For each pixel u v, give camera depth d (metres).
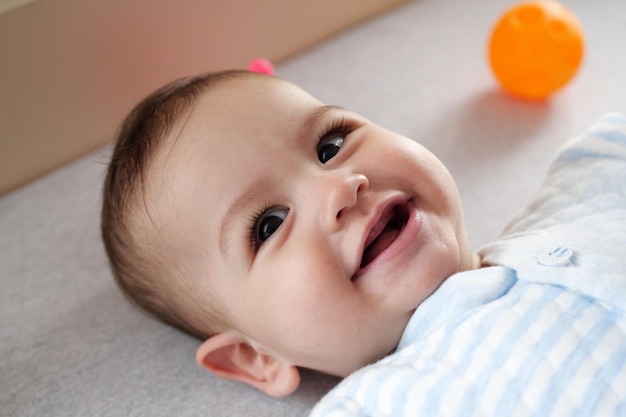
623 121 1.01
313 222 0.82
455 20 1.64
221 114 0.89
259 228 0.85
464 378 0.77
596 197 0.95
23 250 1.21
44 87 1.28
